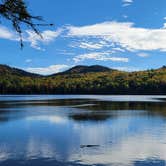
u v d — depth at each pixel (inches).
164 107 2810.0
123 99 4761.3
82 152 843.4
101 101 4035.4
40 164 716.7
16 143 971.3
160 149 888.9
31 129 1312.7
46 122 1573.6
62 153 828.6
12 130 1279.5
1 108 2687.0
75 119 1716.3
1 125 1449.3
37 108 2682.1
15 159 759.7
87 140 1035.9
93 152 844.6
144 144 963.3
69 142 994.7
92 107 2819.9
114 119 1718.8
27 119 1716.3
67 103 3526.1
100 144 960.9
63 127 1378.0
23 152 837.8
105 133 1192.8
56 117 1829.5
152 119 1722.4
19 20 311.4
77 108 2682.1
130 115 1971.0
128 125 1441.9
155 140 1034.1
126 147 916.0
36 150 865.5
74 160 756.6
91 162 740.0
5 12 306.2
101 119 1713.8
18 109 2554.1
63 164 719.1
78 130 1279.5
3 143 971.9
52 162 735.1
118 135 1141.7
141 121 1612.9
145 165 717.9
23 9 309.7
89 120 1662.2
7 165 704.4
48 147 910.4
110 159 769.6
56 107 2834.6
